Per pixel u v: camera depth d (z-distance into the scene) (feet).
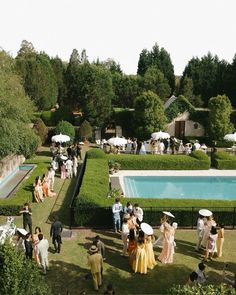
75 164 93.09
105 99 147.54
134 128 142.31
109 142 115.03
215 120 140.67
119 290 42.91
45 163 98.68
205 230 52.49
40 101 161.58
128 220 51.85
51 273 46.52
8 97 80.12
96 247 43.47
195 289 29.45
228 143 140.97
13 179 90.07
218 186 94.48
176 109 151.02
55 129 129.80
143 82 196.75
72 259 50.31
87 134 139.54
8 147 73.67
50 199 74.90
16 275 29.89
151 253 47.83
